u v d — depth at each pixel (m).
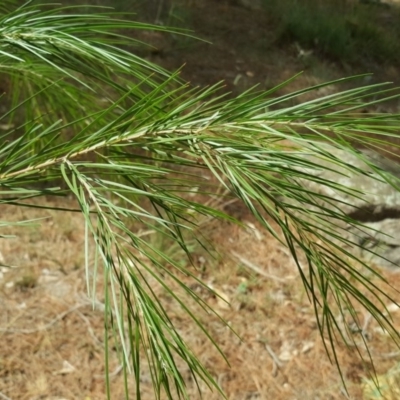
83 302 3.09
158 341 0.75
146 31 5.21
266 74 5.35
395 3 7.96
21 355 2.79
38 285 3.15
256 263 3.54
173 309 3.09
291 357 3.03
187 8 5.87
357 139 0.84
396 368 3.01
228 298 3.28
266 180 0.85
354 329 3.21
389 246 3.71
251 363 2.96
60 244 3.37
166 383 0.75
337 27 6.17
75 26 1.08
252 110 0.86
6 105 3.81
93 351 2.87
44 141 1.56
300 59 5.75
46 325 2.95
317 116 0.84
